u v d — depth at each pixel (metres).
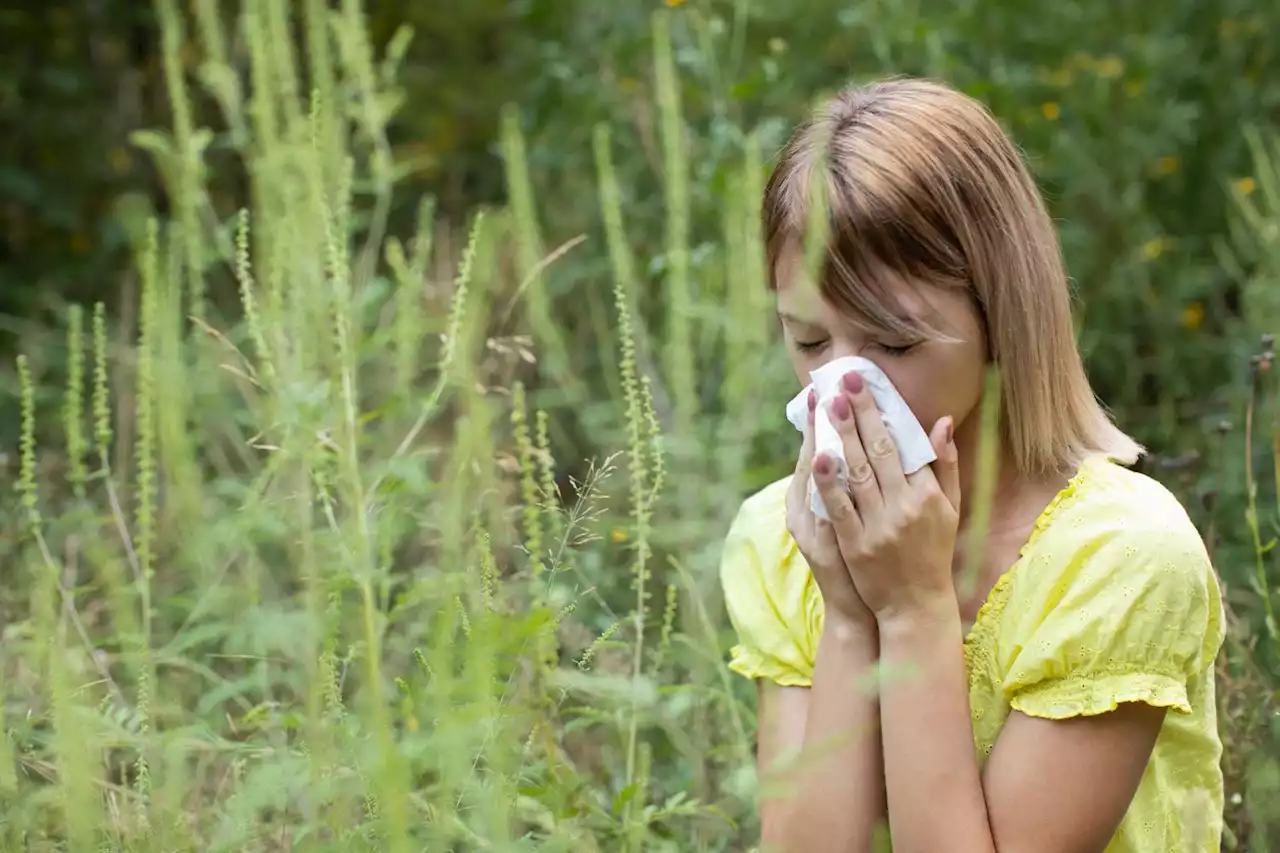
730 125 4.12
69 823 1.56
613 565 2.96
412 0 7.76
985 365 1.96
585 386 3.87
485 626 1.52
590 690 1.82
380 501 1.87
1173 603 1.86
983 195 1.93
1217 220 5.12
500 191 6.94
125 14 7.03
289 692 2.35
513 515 2.18
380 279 2.46
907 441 1.85
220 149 6.34
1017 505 2.02
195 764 2.23
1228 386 4.21
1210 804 1.99
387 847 1.52
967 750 1.85
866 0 4.95
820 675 1.96
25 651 1.97
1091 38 5.36
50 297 5.74
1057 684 1.87
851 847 1.90
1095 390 4.66
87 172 6.75
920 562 1.86
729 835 2.23
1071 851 1.85
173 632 2.41
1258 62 5.40
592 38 5.75
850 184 1.86
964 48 5.17
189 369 2.48
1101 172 4.93
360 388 2.68
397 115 7.16
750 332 2.03
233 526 1.82
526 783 1.76
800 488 2.00
